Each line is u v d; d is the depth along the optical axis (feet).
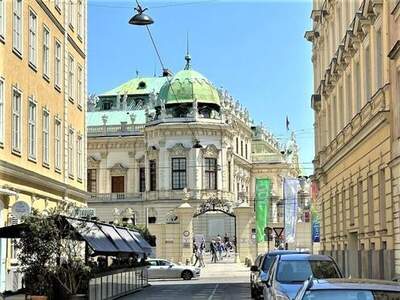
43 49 111.14
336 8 121.70
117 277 101.40
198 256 212.84
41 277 76.69
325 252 139.44
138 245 118.62
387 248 84.38
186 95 302.04
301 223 224.53
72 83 132.67
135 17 80.28
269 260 88.02
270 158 393.91
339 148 116.57
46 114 112.78
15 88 95.55
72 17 133.18
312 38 155.02
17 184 96.73
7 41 92.48
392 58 78.13
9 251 93.30
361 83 98.78
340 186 120.88
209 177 299.58
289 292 50.11
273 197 308.40
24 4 100.37
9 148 92.79
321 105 144.15
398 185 78.02
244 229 220.43
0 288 90.79
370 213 95.30
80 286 79.41
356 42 100.78
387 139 83.46
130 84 375.66
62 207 88.12
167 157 299.38
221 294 108.68
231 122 335.06
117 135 330.34
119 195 314.76
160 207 299.17
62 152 122.83
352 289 31.71
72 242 79.61
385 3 82.33
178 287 131.23
